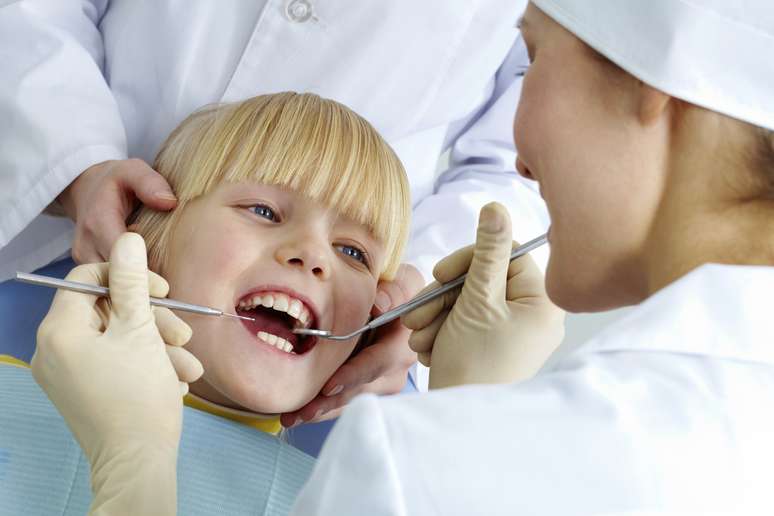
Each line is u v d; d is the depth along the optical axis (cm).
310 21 141
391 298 132
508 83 181
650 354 55
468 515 49
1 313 132
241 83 143
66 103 134
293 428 136
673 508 49
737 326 56
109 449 84
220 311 106
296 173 122
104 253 122
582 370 54
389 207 127
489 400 52
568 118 66
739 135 60
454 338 111
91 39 149
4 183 133
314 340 120
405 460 50
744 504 50
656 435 51
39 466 105
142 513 81
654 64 61
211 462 112
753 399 53
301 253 118
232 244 117
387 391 136
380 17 142
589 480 49
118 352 89
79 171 132
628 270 67
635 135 63
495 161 181
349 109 134
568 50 67
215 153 124
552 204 68
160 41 143
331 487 51
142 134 147
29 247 144
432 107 155
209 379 118
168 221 123
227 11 142
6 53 136
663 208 63
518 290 115
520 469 50
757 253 60
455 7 144
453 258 113
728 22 59
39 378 90
